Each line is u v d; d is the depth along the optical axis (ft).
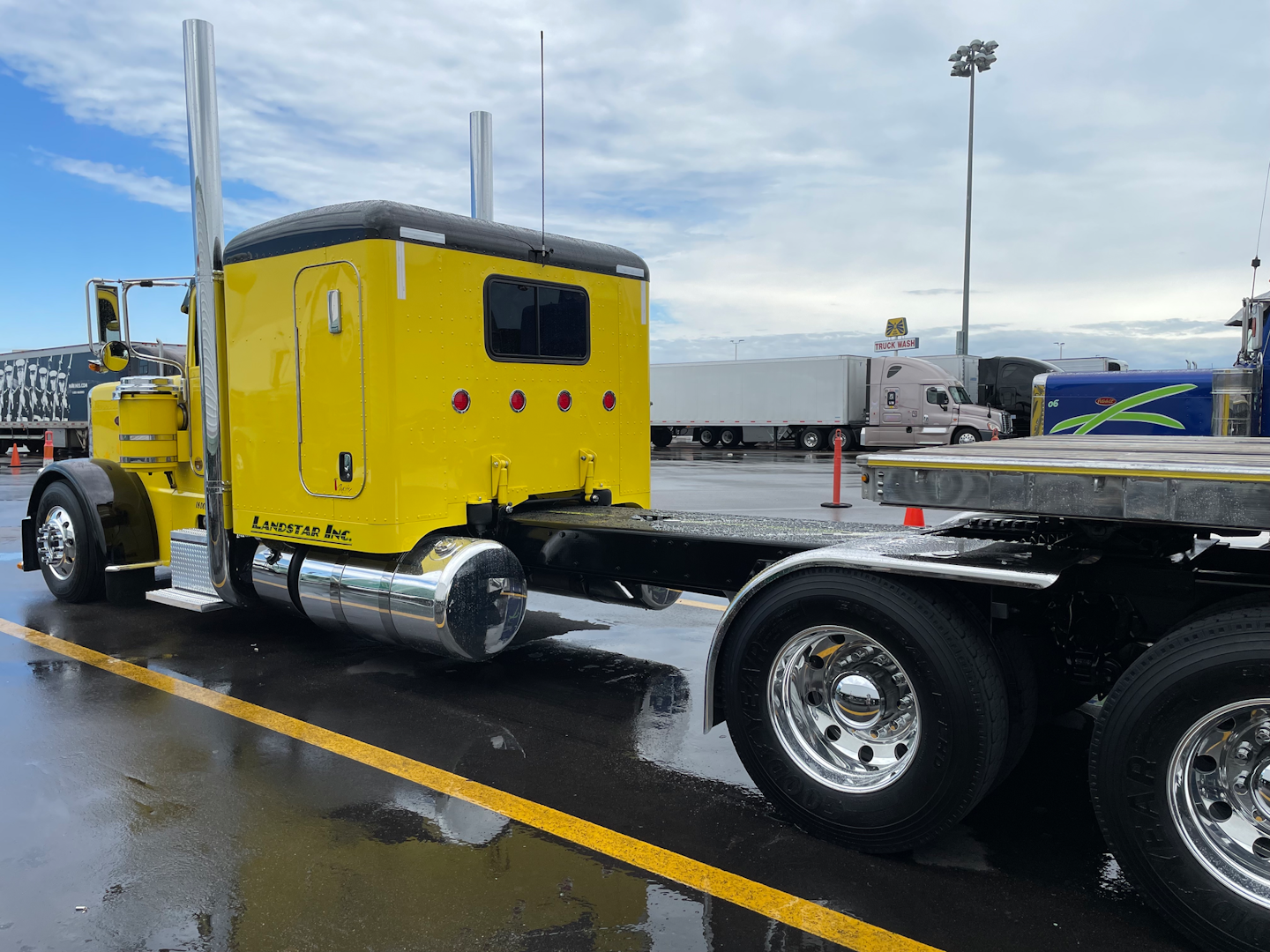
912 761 9.79
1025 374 104.27
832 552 10.37
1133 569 9.96
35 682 16.38
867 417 104.17
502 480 16.30
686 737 13.88
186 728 14.11
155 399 20.07
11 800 11.55
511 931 8.71
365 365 14.60
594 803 11.57
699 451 107.34
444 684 16.42
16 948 8.43
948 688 9.45
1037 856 10.26
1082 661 10.98
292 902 9.21
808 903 9.23
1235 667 7.88
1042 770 12.65
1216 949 8.19
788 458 90.17
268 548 17.21
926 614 9.57
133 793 11.76
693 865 10.00
